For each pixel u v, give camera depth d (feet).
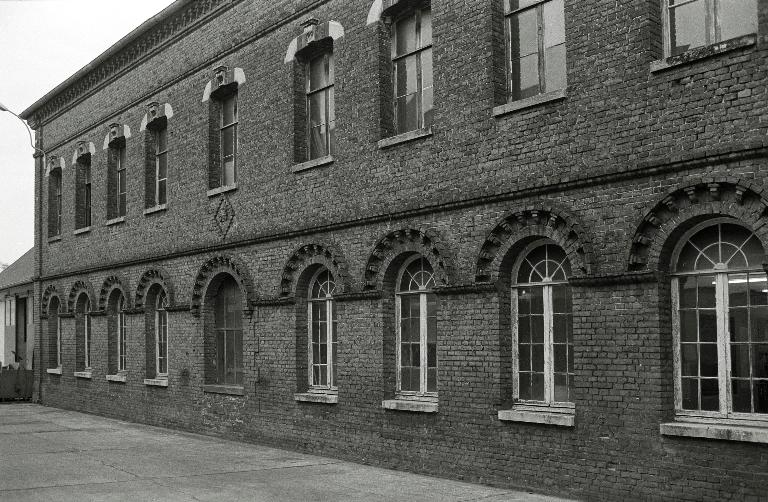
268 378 51.67
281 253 50.85
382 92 44.04
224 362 57.67
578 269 33.73
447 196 39.34
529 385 36.68
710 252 30.68
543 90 36.78
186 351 60.49
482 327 37.76
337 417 45.93
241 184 54.95
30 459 46.62
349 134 45.68
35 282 88.28
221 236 56.70
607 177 32.55
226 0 56.80
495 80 37.86
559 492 34.06
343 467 42.93
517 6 38.11
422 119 42.68
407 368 42.73
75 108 80.79
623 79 32.45
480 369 37.73
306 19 49.62
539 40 37.09
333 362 48.06
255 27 54.08
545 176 35.04
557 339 35.70
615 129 32.60
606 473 32.32
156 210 64.80
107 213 73.41
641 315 31.48
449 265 39.04
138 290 67.15
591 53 33.68
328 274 48.49
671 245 31.32
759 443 27.73
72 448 51.26
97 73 75.25
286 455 47.55
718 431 28.68
